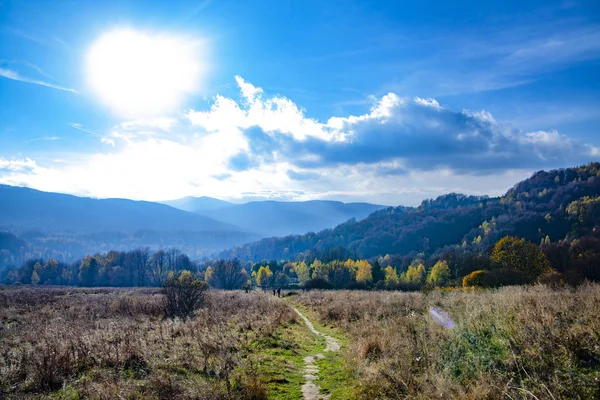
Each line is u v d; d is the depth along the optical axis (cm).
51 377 744
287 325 1598
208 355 923
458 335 873
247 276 11269
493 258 4378
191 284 1945
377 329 1162
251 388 707
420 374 725
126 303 2228
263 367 897
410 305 1656
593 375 564
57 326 1367
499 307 1045
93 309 2112
